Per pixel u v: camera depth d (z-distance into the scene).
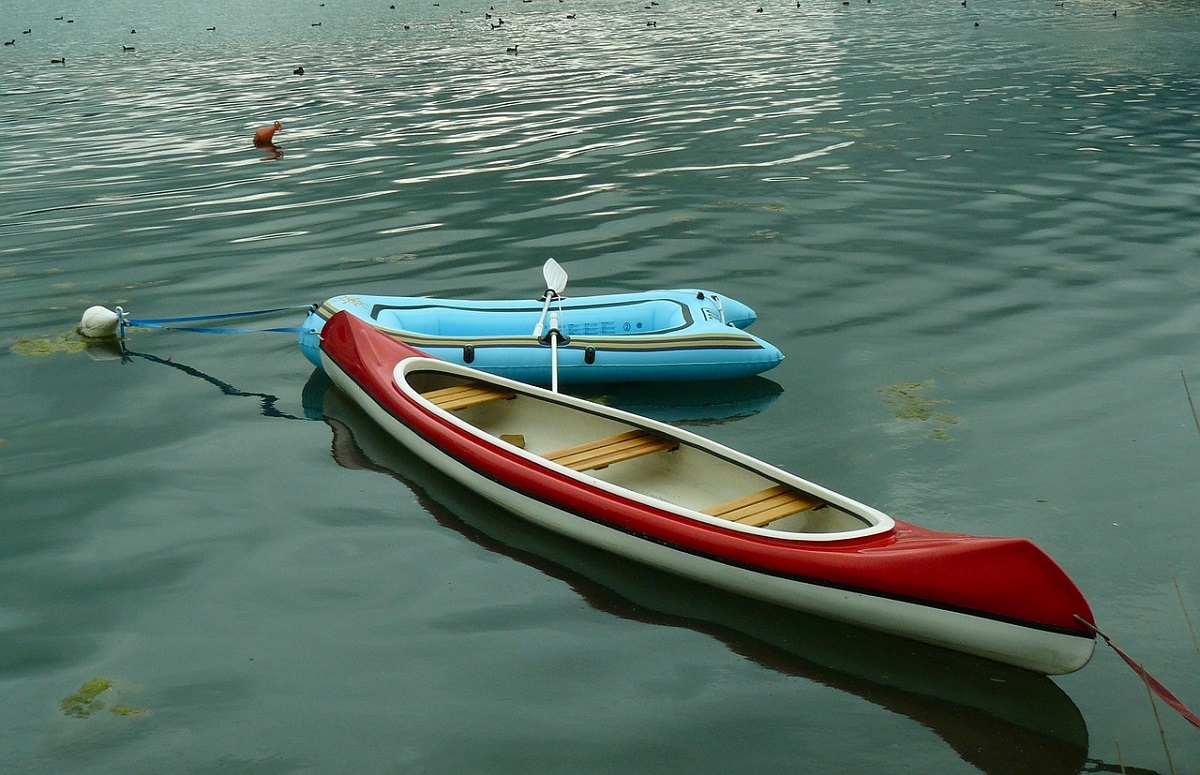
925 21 26.00
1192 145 12.94
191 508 5.51
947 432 6.20
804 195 11.08
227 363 7.31
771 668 4.34
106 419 6.48
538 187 11.48
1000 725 4.02
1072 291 8.37
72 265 9.25
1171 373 6.88
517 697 4.17
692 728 4.01
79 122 15.65
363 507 5.54
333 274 8.88
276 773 3.78
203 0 38.03
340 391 6.89
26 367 7.22
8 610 4.68
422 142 13.65
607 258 9.20
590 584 4.93
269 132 13.73
